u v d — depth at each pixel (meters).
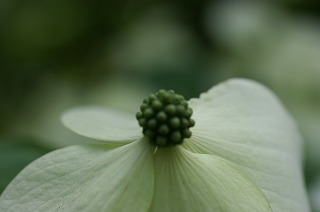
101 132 0.12
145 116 0.11
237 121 0.13
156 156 0.11
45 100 0.26
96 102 0.25
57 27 0.27
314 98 0.26
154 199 0.11
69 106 0.25
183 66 0.27
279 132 0.14
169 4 0.29
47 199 0.11
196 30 0.29
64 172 0.12
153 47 0.27
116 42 0.28
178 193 0.11
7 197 0.12
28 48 0.27
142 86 0.26
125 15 0.29
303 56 0.27
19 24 0.27
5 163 0.16
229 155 0.12
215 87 0.14
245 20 0.29
